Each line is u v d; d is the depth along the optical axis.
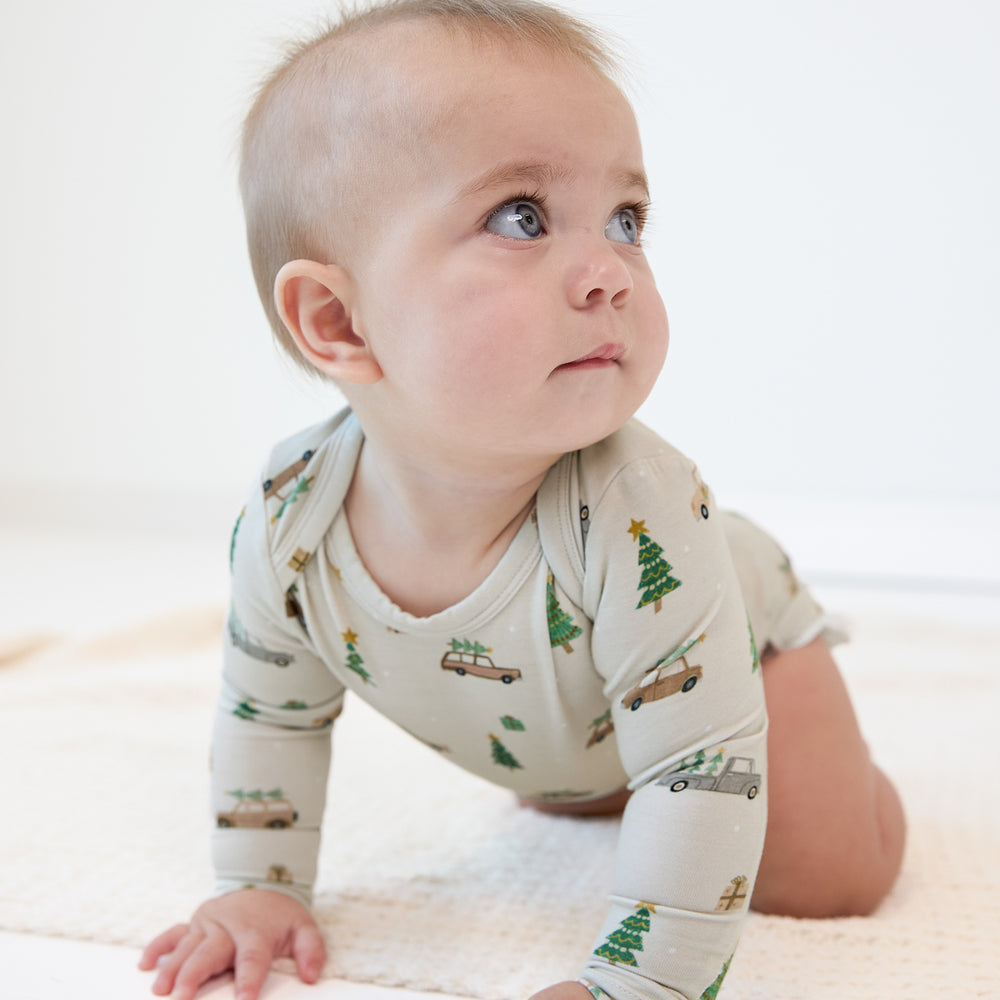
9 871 0.90
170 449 2.78
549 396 0.64
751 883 0.70
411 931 0.82
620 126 0.66
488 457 0.68
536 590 0.72
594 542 0.70
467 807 1.04
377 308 0.67
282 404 2.71
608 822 1.00
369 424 0.72
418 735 0.85
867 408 2.33
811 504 2.38
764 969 0.75
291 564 0.77
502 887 0.88
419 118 0.64
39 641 1.55
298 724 0.86
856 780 0.84
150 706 1.30
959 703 1.30
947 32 2.23
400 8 0.71
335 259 0.69
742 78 2.31
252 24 2.56
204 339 2.73
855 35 2.26
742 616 0.73
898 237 2.29
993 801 1.01
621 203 0.66
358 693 0.83
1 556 2.46
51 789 1.05
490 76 0.64
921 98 2.25
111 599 2.04
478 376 0.64
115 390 2.80
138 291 2.76
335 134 0.68
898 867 0.86
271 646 0.82
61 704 1.30
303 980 0.76
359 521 0.76
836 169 2.29
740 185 2.33
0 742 1.17
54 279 2.80
